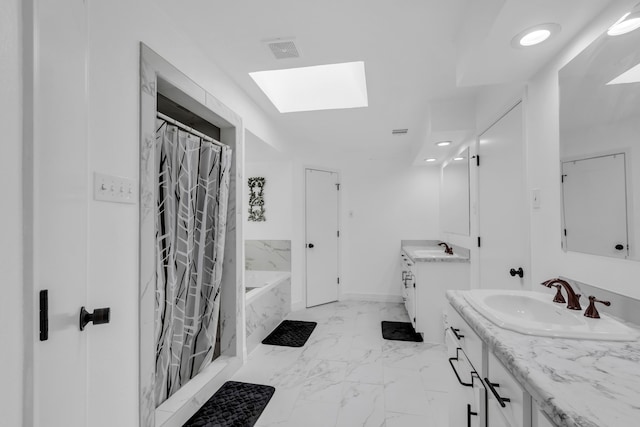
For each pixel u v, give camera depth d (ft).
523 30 3.73
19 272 1.68
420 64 6.33
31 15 1.80
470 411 3.73
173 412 5.14
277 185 12.73
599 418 1.70
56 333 2.39
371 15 4.82
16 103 1.66
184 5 4.64
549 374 2.21
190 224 5.92
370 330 10.44
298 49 5.83
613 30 3.16
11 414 1.58
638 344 2.71
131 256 4.16
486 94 7.24
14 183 1.63
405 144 12.99
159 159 5.11
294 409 6.01
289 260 12.53
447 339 4.91
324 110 9.11
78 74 2.80
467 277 9.25
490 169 7.13
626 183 3.01
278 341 9.39
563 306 3.79
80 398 2.87
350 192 14.70
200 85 5.83
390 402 6.23
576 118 3.80
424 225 14.19
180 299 5.78
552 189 4.47
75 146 2.74
